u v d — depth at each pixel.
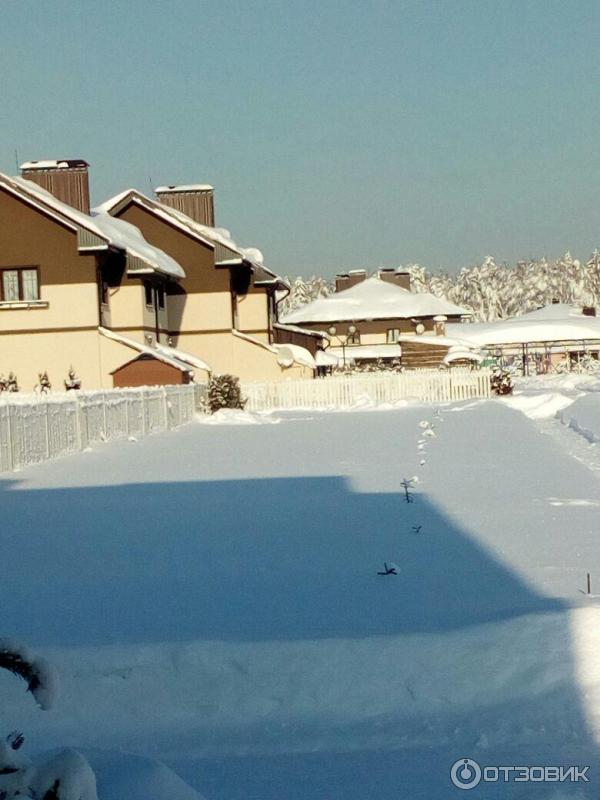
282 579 11.07
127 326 51.88
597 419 32.97
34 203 48.44
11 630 9.18
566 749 6.89
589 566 10.96
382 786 6.42
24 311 48.81
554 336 98.56
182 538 14.01
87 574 11.81
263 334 62.59
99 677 8.25
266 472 22.08
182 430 39.62
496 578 10.55
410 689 7.98
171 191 66.06
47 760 4.55
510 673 8.02
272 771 6.80
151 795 4.46
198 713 7.98
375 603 9.69
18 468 25.05
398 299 109.94
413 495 17.39
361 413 48.72
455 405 51.84
